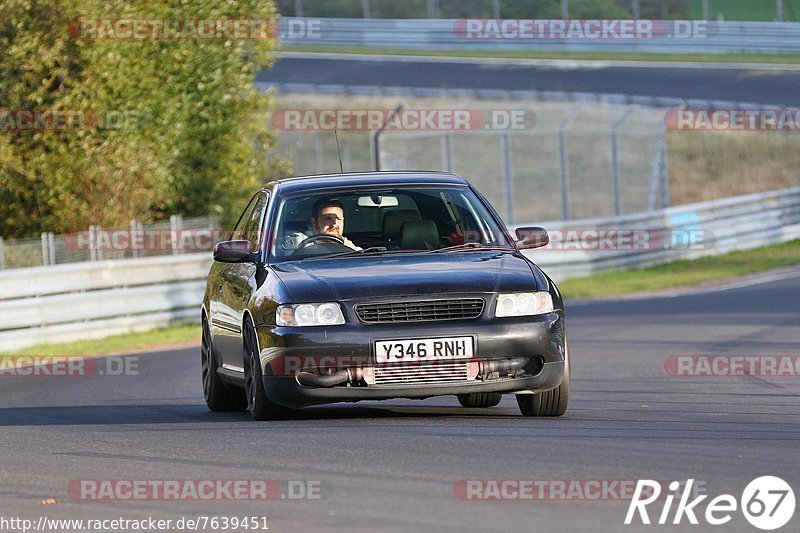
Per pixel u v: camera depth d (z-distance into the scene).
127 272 64.88
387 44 170.38
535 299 28.62
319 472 22.08
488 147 141.38
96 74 79.31
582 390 37.88
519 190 132.88
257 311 29.11
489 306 28.23
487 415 30.80
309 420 29.64
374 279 28.50
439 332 27.80
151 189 82.81
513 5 170.50
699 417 30.11
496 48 166.38
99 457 25.06
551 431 26.53
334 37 172.00
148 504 20.19
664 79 142.62
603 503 19.22
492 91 136.00
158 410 36.25
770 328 53.91
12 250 65.50
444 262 29.80
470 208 32.28
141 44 83.06
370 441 25.19
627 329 56.47
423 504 19.30
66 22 78.62
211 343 34.84
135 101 81.94
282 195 32.59
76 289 62.25
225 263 34.88
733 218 100.69
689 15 165.62
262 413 29.53
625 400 34.88
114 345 59.53
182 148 86.56
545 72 149.50
